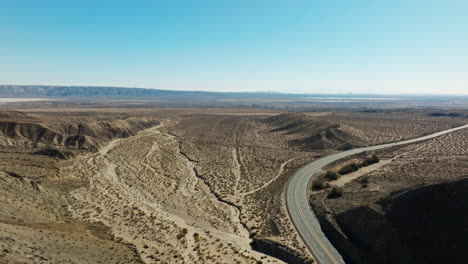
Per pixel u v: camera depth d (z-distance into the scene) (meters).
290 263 43.81
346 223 51.28
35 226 40.94
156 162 104.25
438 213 42.34
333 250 45.81
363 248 45.12
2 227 35.78
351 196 62.53
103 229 48.72
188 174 92.25
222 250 45.12
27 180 62.69
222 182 83.12
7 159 86.50
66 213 55.03
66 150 103.25
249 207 65.38
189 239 48.62
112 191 71.50
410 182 66.69
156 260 39.91
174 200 69.19
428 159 97.25
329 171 84.94
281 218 56.59
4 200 48.94
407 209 45.00
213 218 59.91
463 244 37.88
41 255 32.12
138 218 56.06
